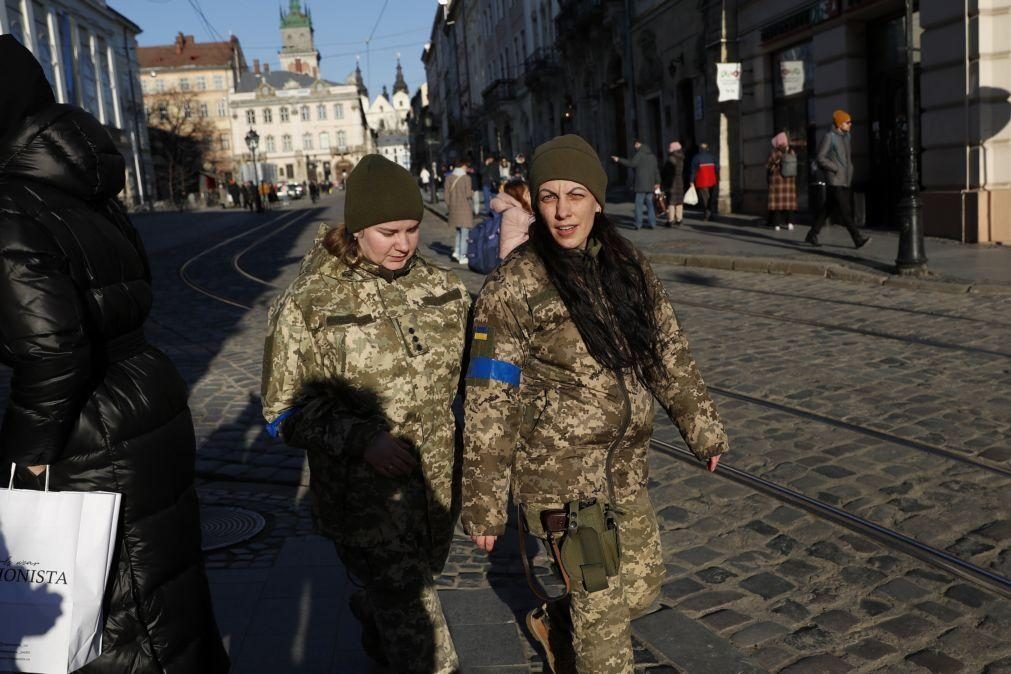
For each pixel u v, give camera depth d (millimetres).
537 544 4035
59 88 39844
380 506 2523
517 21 43000
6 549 2023
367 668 2988
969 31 11969
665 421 5707
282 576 3674
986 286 8797
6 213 2014
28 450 1985
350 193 2453
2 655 2016
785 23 16516
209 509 4523
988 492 4223
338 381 2486
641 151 17219
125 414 2164
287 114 108312
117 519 2086
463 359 2682
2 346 1978
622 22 26047
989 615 3199
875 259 10844
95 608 2043
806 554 3754
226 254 18797
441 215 28156
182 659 2266
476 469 2258
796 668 2932
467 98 62438
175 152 66188
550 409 2342
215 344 8742
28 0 36438
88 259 2123
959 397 5613
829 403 5695
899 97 14031
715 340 7629
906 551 3705
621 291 2342
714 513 4227
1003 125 11891
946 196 12633
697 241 14375
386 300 2523
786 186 15047
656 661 3021
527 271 2328
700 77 20531
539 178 2297
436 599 2666
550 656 2645
